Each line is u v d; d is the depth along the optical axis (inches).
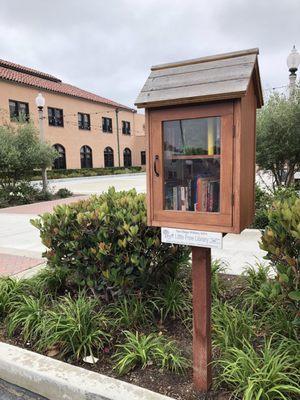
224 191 70.2
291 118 255.6
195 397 77.7
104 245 104.0
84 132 1099.3
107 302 116.2
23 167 482.9
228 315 97.7
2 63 938.1
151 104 73.6
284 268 79.6
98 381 81.7
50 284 129.0
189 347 95.6
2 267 183.3
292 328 89.0
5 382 92.4
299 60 274.2
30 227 300.8
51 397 84.8
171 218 77.8
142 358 87.9
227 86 65.1
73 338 95.6
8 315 112.9
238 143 67.2
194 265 77.2
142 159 1401.3
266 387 70.9
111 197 135.6
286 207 83.0
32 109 900.6
